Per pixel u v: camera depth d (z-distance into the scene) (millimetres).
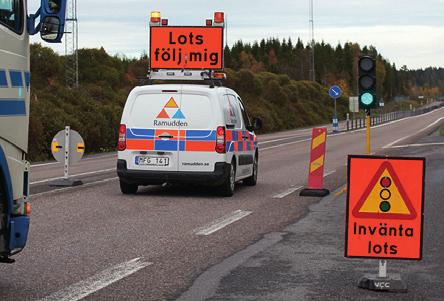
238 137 16125
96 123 36219
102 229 10820
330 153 31438
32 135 29875
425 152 28656
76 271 7922
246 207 13594
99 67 65438
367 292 7148
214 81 16672
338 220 12000
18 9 6836
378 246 7262
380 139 44844
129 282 7438
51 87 38312
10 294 6883
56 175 20312
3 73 6504
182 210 13078
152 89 15148
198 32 28609
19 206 6918
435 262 8648
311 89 104062
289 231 10836
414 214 7223
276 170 22672
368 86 15953
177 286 7293
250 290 7168
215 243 9758
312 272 8031
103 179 19031
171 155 14945
